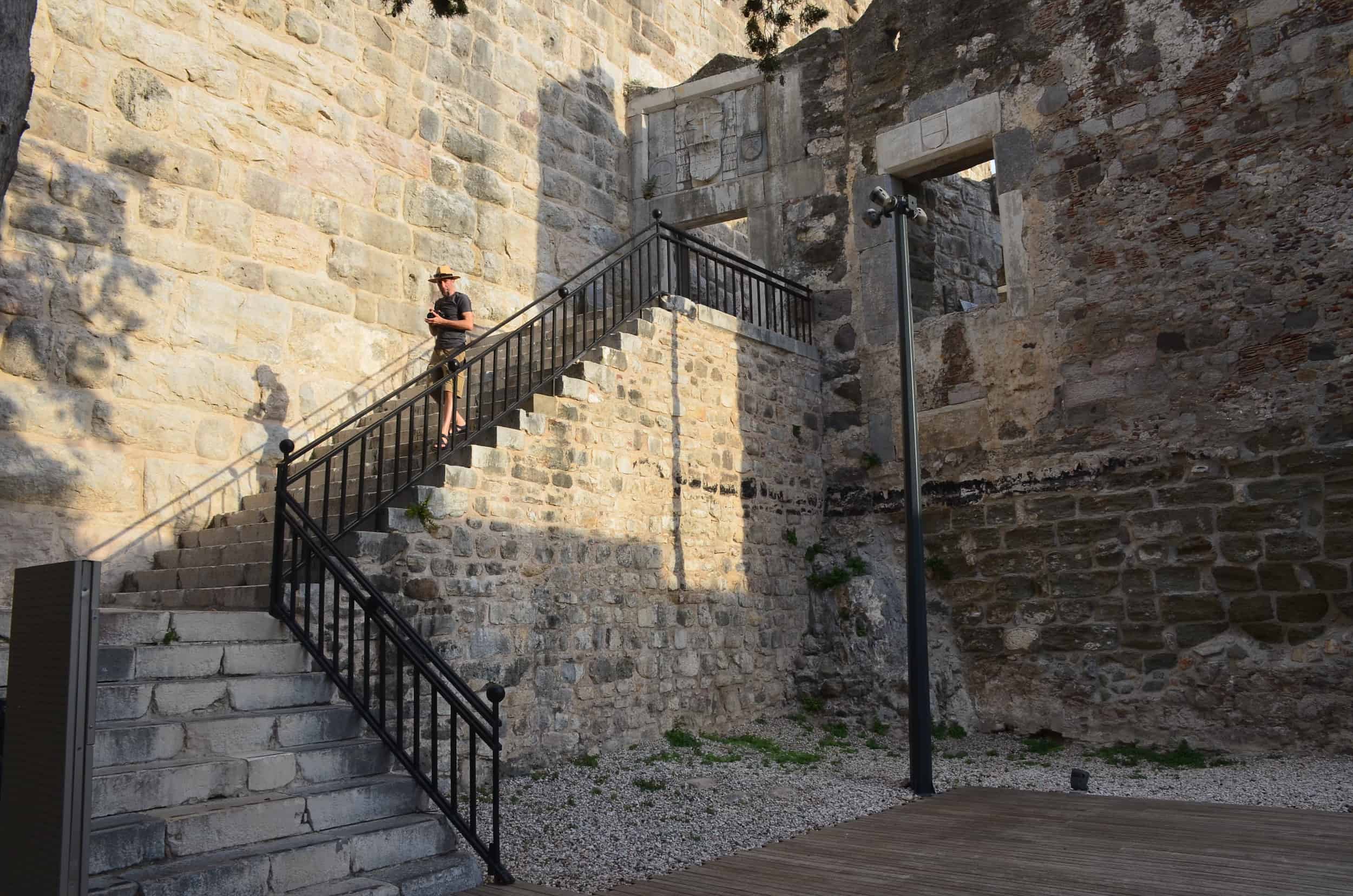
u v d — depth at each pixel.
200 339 8.46
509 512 7.46
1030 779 7.71
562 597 7.84
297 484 8.55
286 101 9.42
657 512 9.02
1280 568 8.48
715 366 10.05
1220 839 5.45
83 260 7.75
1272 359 8.77
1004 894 4.50
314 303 9.40
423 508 6.78
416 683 5.26
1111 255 9.79
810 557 11.03
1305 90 8.84
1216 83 9.34
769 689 10.19
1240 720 8.48
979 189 13.66
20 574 3.03
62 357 7.54
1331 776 7.30
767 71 9.94
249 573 6.84
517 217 11.73
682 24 15.16
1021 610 9.85
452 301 9.00
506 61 11.91
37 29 7.69
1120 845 5.37
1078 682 9.39
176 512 8.14
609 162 13.27
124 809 4.25
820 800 6.72
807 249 12.09
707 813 6.32
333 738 5.32
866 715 10.12
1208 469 8.97
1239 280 9.04
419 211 10.56
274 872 4.23
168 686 4.91
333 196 9.73
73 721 2.69
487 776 6.95
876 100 11.74
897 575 10.70
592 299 12.51
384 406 9.86
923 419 10.82
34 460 7.29
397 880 4.48
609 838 5.69
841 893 4.58
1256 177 9.04
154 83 8.40
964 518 10.39
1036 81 10.46
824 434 11.54
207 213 8.64
